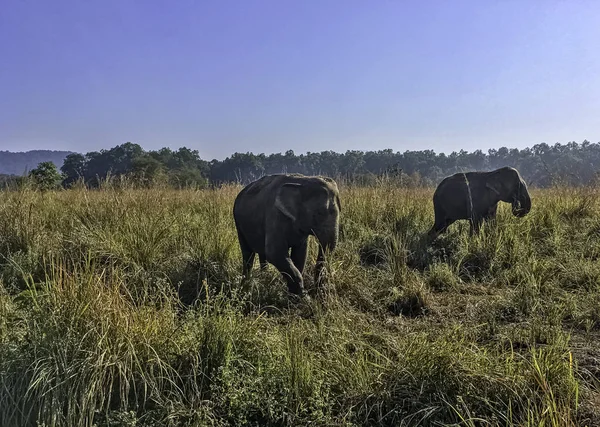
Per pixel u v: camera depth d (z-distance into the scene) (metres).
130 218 7.16
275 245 5.42
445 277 6.03
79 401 3.21
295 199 5.36
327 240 5.31
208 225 7.54
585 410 3.20
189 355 3.66
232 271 5.98
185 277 5.77
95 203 7.93
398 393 3.41
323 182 5.48
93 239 6.28
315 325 4.51
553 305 4.92
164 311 4.07
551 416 2.95
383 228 8.42
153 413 3.28
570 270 5.98
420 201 9.69
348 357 3.77
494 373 3.43
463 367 3.42
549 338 4.20
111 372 3.36
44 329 3.54
